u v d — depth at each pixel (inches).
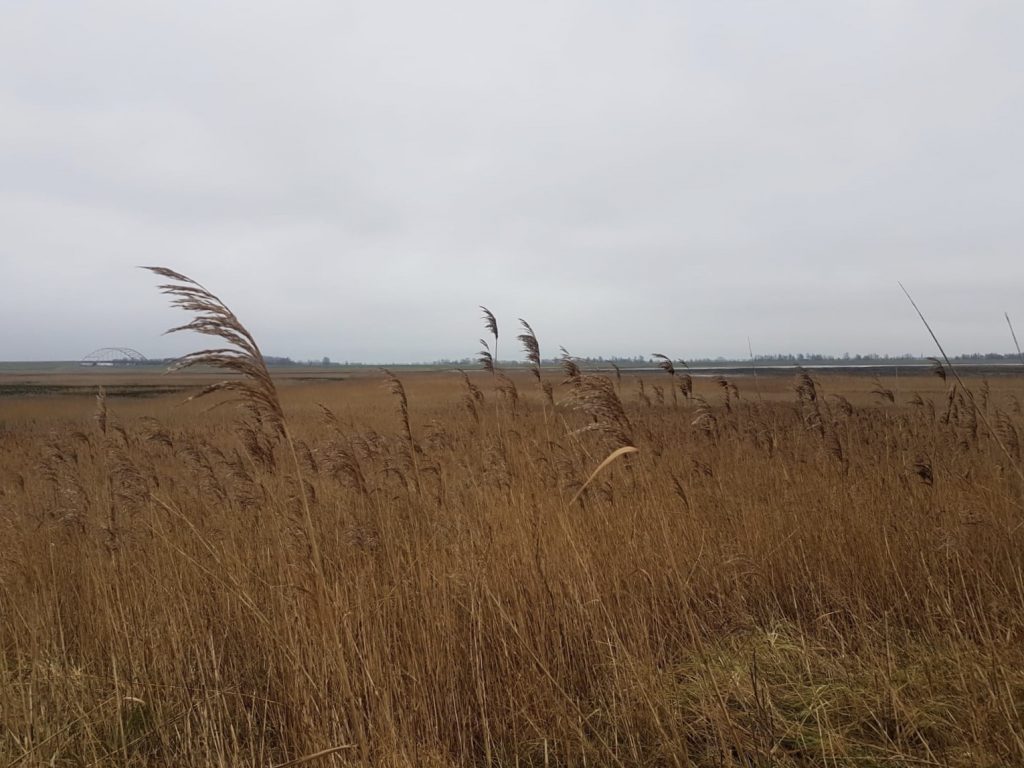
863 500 289.7
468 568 217.6
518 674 183.0
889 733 157.8
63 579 266.7
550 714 172.2
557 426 317.4
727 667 187.5
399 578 224.8
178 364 131.8
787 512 286.8
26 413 1273.4
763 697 166.7
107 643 223.9
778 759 146.6
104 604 229.9
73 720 175.2
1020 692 157.4
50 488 382.9
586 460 289.1
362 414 882.8
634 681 171.0
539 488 267.0
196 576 239.8
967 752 139.2
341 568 211.5
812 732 157.6
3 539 289.7
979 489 288.7
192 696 182.4
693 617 207.8
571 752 161.9
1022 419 385.7
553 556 226.8
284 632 183.5
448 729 174.2
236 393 141.6
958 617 206.1
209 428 730.2
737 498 305.9
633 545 241.0
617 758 151.4
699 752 158.4
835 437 338.3
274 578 220.4
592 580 206.8
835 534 266.4
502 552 233.8
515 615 206.7
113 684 199.5
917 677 175.0
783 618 222.2
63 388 2362.2
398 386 297.7
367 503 276.7
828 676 183.8
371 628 185.9
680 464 344.5
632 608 215.3
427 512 282.0
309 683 165.3
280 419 147.7
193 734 172.7
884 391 416.5
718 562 244.4
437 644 192.7
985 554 238.8
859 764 145.0
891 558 229.9
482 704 172.2
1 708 173.9
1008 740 140.2
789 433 393.1
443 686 185.8
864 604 215.5
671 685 181.3
